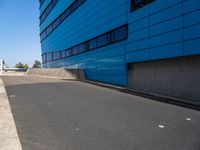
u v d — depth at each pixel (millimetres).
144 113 7496
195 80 10312
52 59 36594
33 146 4473
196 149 4402
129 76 15516
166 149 4395
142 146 4543
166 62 12117
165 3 11711
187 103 9359
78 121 6367
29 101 9406
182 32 10602
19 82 18250
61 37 31484
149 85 13438
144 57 13328
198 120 6637
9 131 5301
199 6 9773
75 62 26438
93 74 21359
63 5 29797
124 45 15961
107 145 4582
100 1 19641
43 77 26312
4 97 10305
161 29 11977
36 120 6402
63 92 12414
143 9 13477
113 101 9789
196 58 10266
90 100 9938
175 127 5879
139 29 13836
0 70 49688
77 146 4508
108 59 18391
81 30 24141
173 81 11609
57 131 5441
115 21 17047
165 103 9516
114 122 6309
